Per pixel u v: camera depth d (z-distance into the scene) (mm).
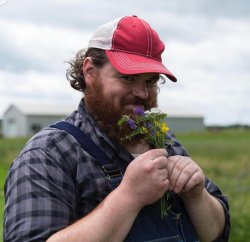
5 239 2455
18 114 71625
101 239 2328
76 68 2951
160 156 2473
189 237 2750
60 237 2326
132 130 2605
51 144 2590
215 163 21703
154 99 2711
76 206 2557
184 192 2701
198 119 79625
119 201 2391
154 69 2576
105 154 2629
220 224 2900
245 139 49344
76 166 2582
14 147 27688
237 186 10664
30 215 2414
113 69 2600
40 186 2479
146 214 2609
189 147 34844
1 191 2930
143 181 2410
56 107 74188
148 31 2713
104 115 2615
